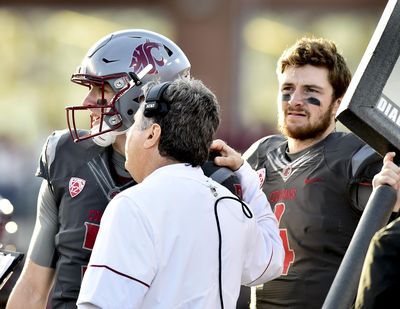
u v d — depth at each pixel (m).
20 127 48.66
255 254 10.97
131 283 9.67
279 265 11.26
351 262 9.85
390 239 8.69
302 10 48.09
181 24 46.72
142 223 9.86
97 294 9.63
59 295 12.29
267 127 45.16
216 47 46.41
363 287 8.71
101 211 12.25
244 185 11.62
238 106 46.25
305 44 13.09
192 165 10.50
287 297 12.66
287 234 12.78
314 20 48.22
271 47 47.81
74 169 12.43
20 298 12.63
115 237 9.81
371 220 10.01
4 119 48.81
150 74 12.35
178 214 10.05
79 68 12.61
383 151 10.49
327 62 12.96
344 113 10.25
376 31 10.35
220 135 44.50
